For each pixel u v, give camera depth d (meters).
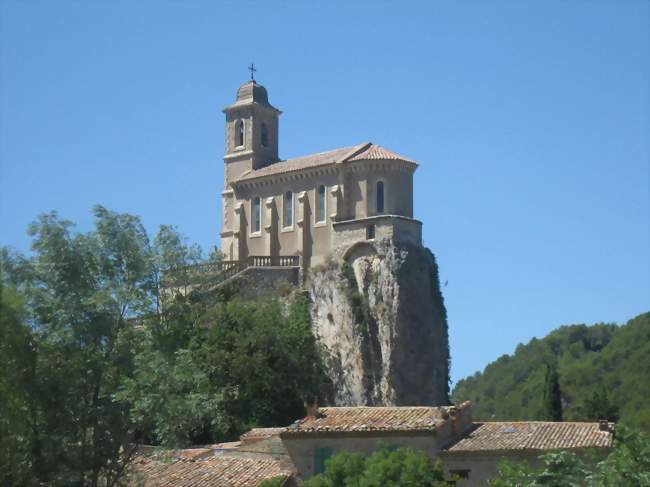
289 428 61.91
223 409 84.00
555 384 95.38
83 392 51.88
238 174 126.25
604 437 57.62
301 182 118.12
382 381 107.38
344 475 49.19
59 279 52.69
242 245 122.00
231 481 57.38
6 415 49.28
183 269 57.34
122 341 53.53
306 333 102.06
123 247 54.75
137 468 56.59
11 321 49.59
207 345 92.56
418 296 110.06
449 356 113.50
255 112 126.50
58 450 50.06
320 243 115.50
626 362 151.12
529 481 40.91
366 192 114.00
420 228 113.88
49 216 53.44
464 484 57.12
